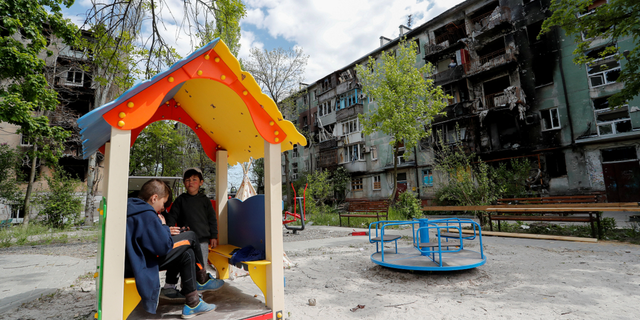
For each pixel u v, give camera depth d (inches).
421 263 189.8
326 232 479.8
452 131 863.1
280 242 116.8
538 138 714.8
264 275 117.0
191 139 1049.5
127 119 88.7
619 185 614.9
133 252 91.0
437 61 944.3
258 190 1378.0
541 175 702.5
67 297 164.7
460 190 487.8
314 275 203.3
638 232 332.5
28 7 374.0
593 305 131.6
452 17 908.6
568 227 394.3
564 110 685.3
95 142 109.0
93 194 698.8
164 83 95.7
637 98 606.2
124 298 90.0
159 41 222.1
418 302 142.3
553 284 164.6
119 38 219.8
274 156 119.3
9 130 839.1
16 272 233.0
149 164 1061.8
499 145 781.3
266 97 113.7
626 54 617.3
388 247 309.6
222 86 116.9
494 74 799.7
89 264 264.4
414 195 647.1
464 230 417.7
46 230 549.6
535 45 733.3
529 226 422.0
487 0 832.3
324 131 1284.4
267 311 110.0
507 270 196.9
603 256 233.6
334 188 1139.9
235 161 179.5
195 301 104.1
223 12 236.7
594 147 646.5
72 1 404.2
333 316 128.0
